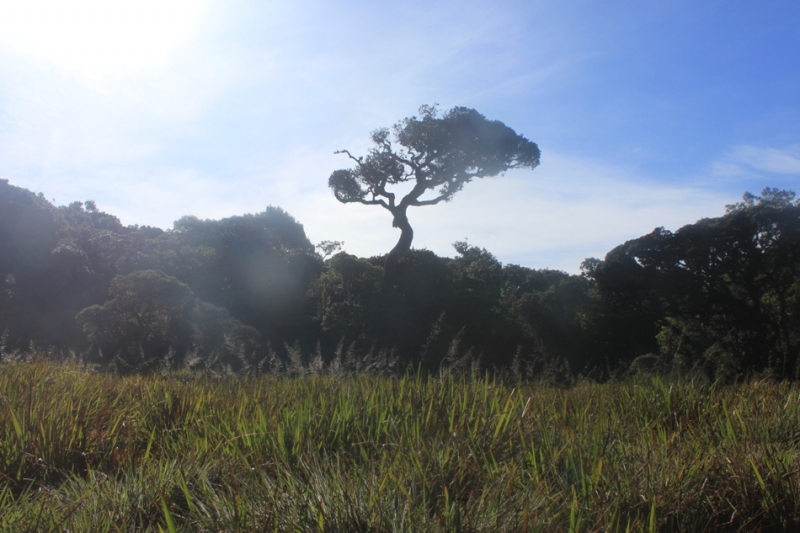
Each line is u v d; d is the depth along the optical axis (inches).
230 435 171.5
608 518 113.5
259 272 1259.8
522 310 1195.3
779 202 1167.0
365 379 250.1
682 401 208.8
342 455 157.9
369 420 181.9
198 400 220.4
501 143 1453.0
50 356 522.0
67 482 153.6
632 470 132.5
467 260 1699.1
